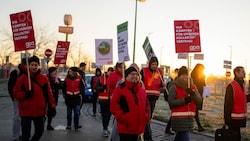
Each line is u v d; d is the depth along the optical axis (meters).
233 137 7.57
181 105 7.14
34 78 7.54
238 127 7.80
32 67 7.50
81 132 11.67
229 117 7.71
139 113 6.30
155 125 13.30
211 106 21.70
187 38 8.12
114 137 7.75
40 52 53.38
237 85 7.79
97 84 11.18
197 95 7.23
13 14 8.21
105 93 10.89
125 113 6.28
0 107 20.55
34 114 7.50
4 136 10.48
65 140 10.13
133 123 6.27
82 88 12.20
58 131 11.79
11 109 19.34
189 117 7.26
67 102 12.18
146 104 6.56
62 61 13.62
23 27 8.16
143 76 9.78
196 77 10.75
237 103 7.75
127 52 9.38
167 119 14.81
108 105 10.91
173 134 11.23
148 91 9.74
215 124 13.40
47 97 7.72
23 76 7.52
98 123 14.17
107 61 11.49
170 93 7.28
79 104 12.23
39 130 7.61
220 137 7.66
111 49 11.49
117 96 6.34
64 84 12.13
